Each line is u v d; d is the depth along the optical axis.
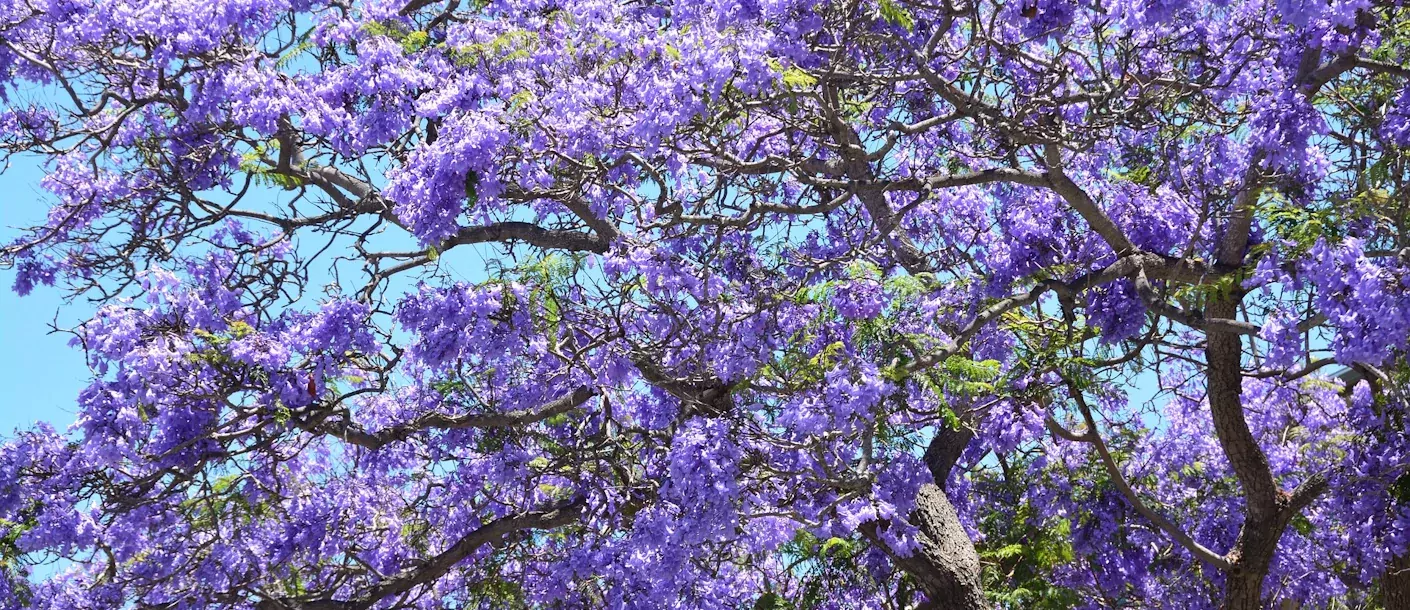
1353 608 12.79
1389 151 7.81
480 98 7.40
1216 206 8.56
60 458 8.59
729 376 8.00
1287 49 7.64
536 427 9.65
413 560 9.60
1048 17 7.76
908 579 11.18
